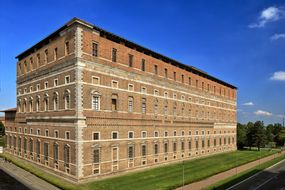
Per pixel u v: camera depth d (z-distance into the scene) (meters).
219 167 55.09
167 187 36.78
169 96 60.09
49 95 46.72
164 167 53.53
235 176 46.59
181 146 63.62
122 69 46.91
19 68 60.75
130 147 47.69
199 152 71.88
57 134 43.81
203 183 40.53
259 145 101.88
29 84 55.12
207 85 78.88
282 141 132.75
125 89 47.34
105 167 42.19
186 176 44.59
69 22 40.72
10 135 66.12
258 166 59.06
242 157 74.38
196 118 71.19
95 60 41.91
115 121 44.69
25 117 56.62
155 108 55.12
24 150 56.84
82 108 39.25
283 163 66.12
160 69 57.50
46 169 46.53
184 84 66.44
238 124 120.06
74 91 39.56
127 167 46.53
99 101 42.12
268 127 160.75
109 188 35.81
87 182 38.75
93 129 40.69
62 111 42.47
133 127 48.62
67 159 40.62
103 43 43.66
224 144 88.75
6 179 41.44
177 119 62.50
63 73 42.72
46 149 47.12
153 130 54.00
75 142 38.72
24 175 44.12
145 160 51.16
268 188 39.00
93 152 40.41
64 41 42.97
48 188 36.34
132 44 49.34
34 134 52.16
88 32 41.25
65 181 39.22
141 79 51.44
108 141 43.06
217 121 83.88
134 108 49.19
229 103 94.44
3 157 62.38
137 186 37.25
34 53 53.59
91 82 41.06
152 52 54.44
